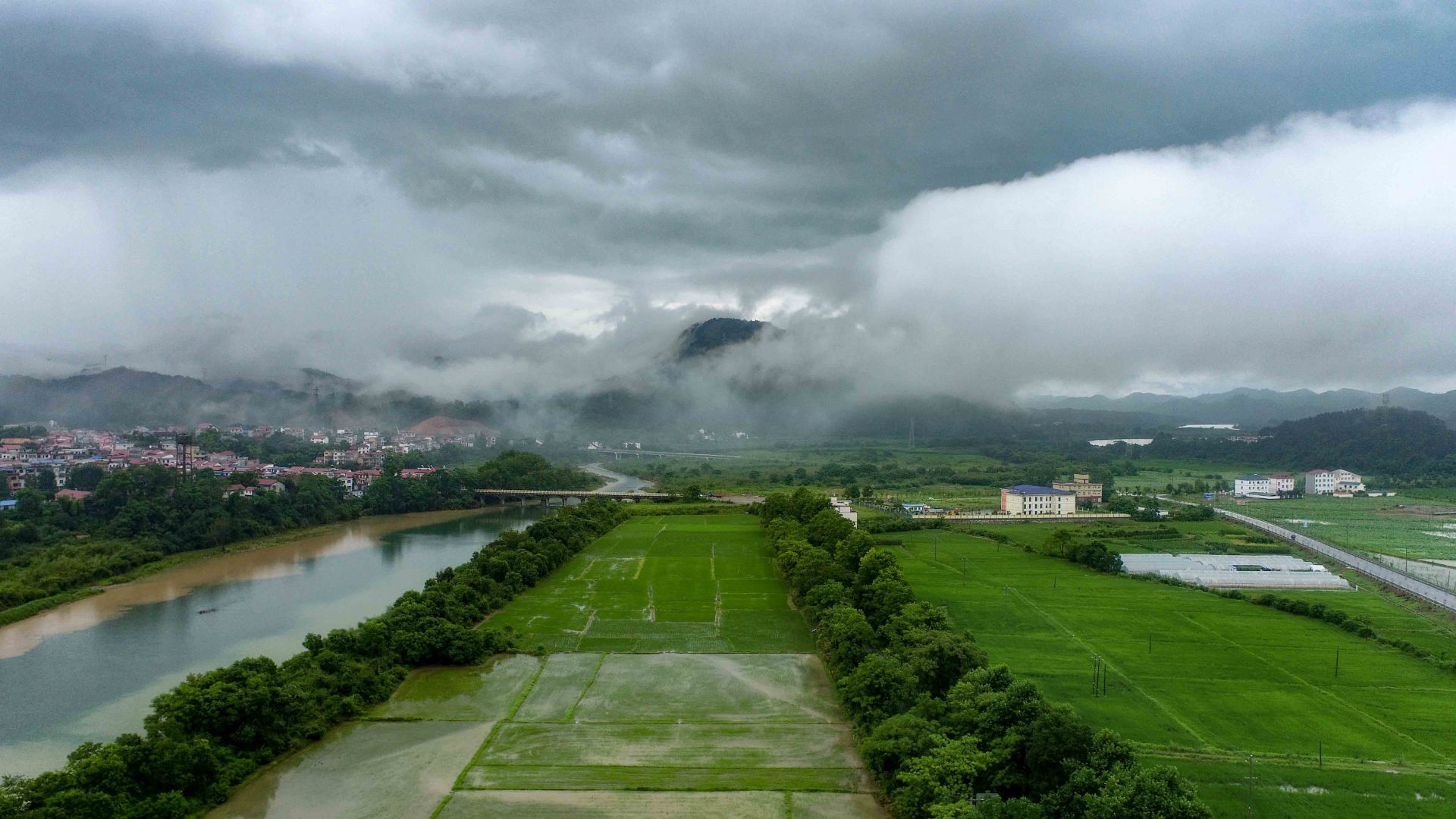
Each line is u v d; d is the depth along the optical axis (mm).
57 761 127688
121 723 142750
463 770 119750
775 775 117688
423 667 164625
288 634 196000
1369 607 199375
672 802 110125
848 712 137500
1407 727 126312
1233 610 196375
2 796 97000
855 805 109500
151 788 106688
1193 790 90250
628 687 153000
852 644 154375
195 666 172875
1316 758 115000
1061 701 136375
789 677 158000
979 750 106562
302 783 116938
